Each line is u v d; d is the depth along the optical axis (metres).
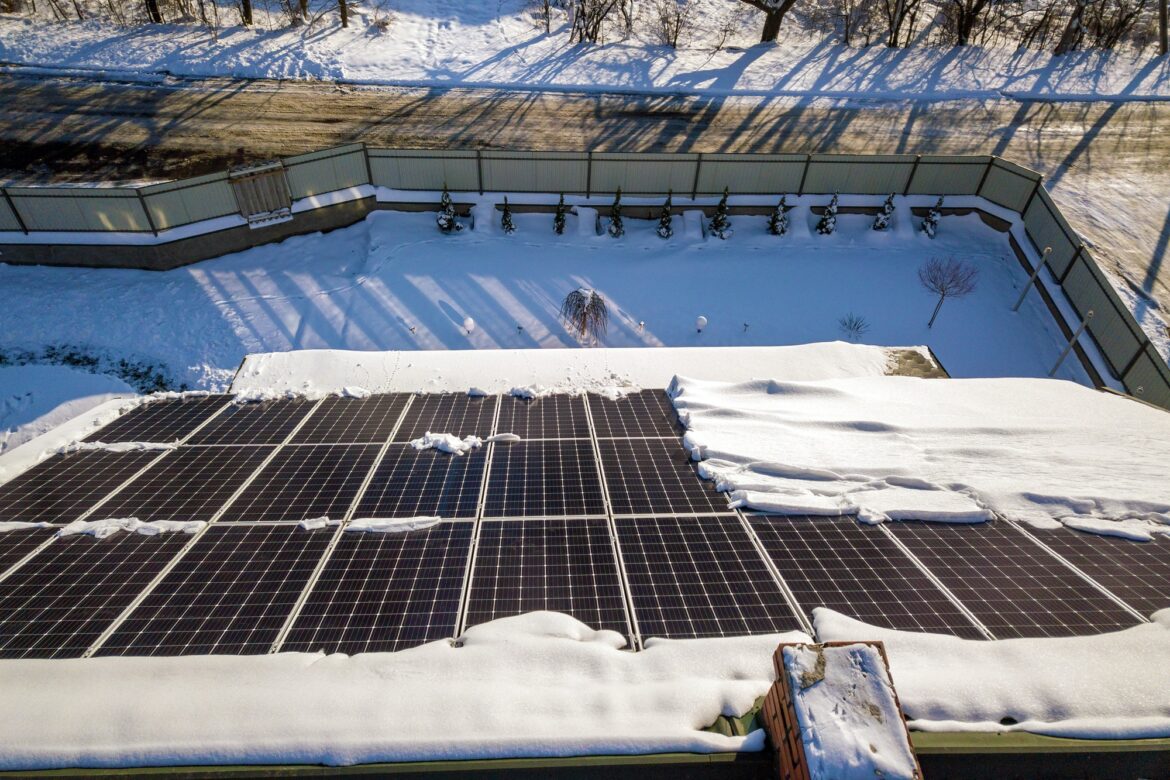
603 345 21.41
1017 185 24.59
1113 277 21.89
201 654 5.80
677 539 7.66
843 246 25.25
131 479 9.19
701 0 39.66
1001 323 22.53
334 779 4.43
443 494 8.73
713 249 24.98
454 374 13.48
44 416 18.00
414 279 23.05
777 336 21.95
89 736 4.70
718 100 31.08
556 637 5.84
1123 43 36.66
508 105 29.78
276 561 7.27
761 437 10.21
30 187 20.84
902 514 8.02
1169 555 7.16
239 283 22.61
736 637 5.88
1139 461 9.21
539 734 4.61
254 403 12.21
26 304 21.02
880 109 30.80
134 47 30.23
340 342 20.98
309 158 23.36
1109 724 4.64
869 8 37.69
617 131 28.44
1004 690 4.96
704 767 4.52
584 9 33.97
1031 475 8.89
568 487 8.91
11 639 6.06
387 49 32.62
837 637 5.73
